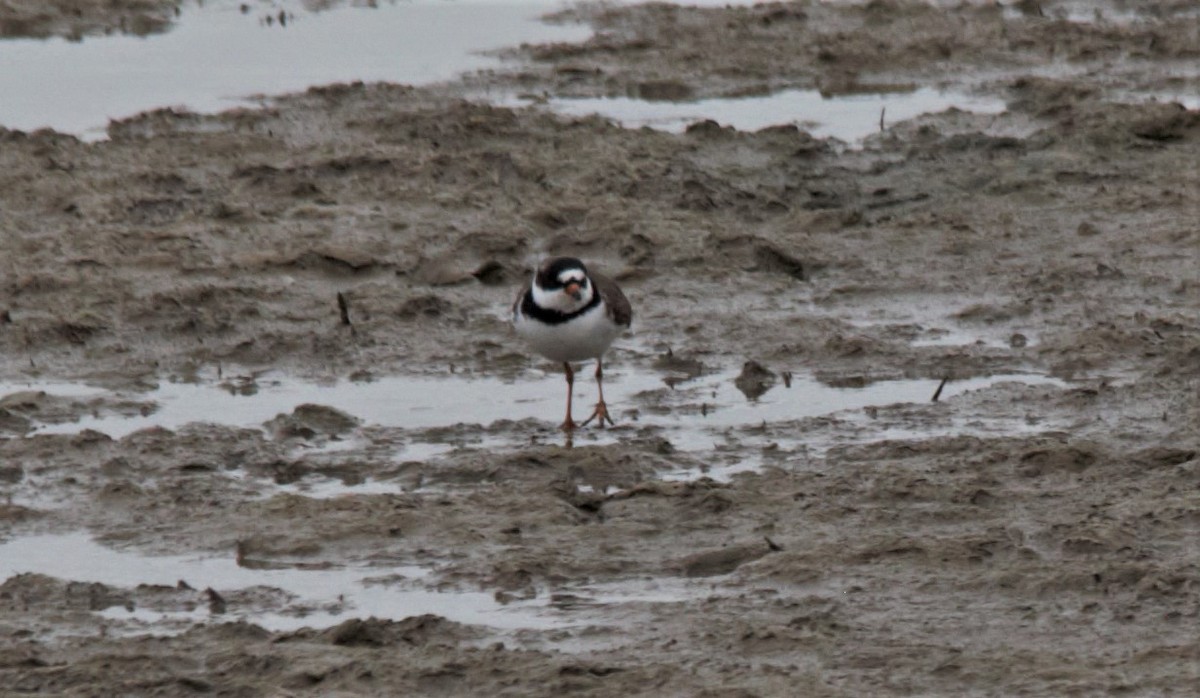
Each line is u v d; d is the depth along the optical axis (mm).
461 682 9906
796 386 15297
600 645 10461
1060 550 11469
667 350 16203
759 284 17688
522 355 16094
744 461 13547
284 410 14875
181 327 16516
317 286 17672
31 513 12617
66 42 27141
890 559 11391
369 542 12039
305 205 19625
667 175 20469
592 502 12617
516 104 24000
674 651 10336
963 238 18672
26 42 27062
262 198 19891
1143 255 18031
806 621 10594
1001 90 24312
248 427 14383
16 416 14594
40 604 11203
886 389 15164
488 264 17766
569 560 11633
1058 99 23484
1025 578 11008
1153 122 21734
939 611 10750
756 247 18250
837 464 13328
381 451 13922
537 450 13469
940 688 9766
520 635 10594
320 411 14516
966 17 27453
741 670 10016
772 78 25172
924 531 11906
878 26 27266
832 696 9625
